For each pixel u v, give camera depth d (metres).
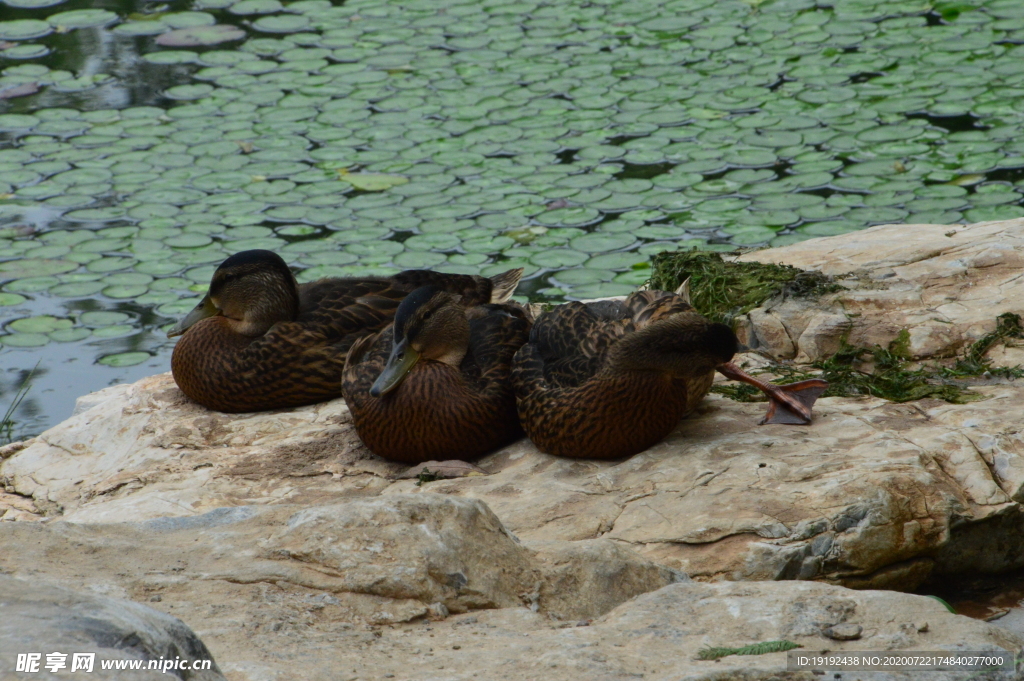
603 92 17.00
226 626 4.84
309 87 17.64
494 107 16.75
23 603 3.86
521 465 7.95
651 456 7.61
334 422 9.02
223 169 15.50
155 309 12.88
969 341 8.84
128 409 9.55
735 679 4.36
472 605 5.22
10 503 8.62
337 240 13.74
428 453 8.15
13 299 13.02
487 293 10.33
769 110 16.11
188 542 5.62
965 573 7.14
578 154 15.34
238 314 9.38
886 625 4.82
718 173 14.66
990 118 15.41
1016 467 7.11
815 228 13.27
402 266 13.12
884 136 15.20
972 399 8.07
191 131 16.48
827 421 7.84
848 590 5.09
